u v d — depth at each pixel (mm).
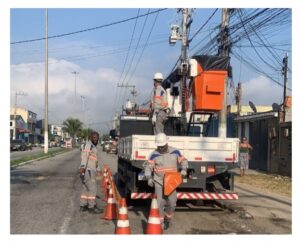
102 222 9516
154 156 8766
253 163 27141
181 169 9016
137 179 10727
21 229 8781
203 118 12867
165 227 8922
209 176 10594
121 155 13758
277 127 23281
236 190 15617
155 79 11836
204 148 10602
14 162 27969
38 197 13273
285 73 27234
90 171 10781
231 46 18062
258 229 9102
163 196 8719
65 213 10578
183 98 12938
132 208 11445
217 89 11711
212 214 10766
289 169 21484
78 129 124188
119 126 15422
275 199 13469
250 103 30281
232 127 24328
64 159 37031
